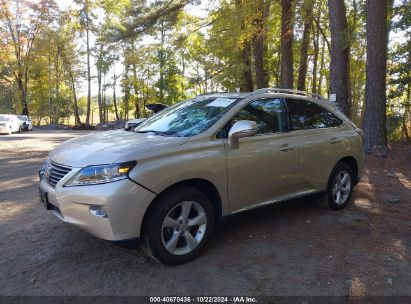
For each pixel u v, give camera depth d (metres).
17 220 5.05
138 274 3.56
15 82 48.03
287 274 3.58
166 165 3.52
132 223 3.36
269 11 16.27
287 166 4.57
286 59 16.56
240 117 4.28
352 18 21.44
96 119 63.25
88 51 41.28
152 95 40.78
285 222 4.95
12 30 41.59
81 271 3.62
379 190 6.71
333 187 5.35
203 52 25.30
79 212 3.41
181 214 3.72
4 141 17.98
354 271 3.65
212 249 4.10
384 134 10.05
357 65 27.55
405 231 4.70
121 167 3.32
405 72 13.77
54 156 3.92
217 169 3.87
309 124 5.05
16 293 3.24
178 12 17.27
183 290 3.30
